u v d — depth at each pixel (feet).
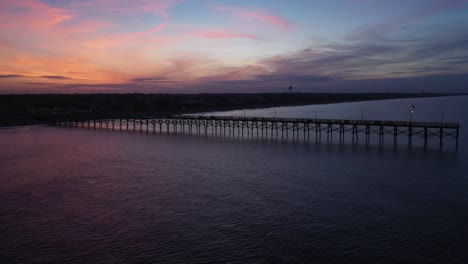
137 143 252.83
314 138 268.62
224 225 101.96
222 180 147.54
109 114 513.04
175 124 341.82
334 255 84.38
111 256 85.76
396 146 219.41
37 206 119.55
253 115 545.03
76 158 199.11
